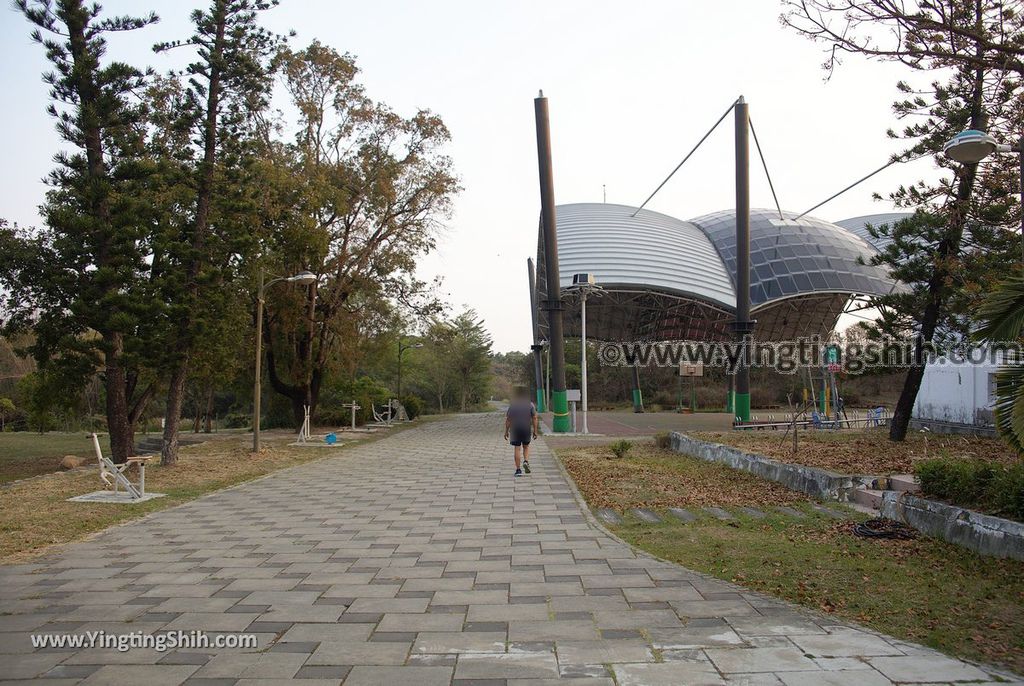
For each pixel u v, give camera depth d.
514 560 6.50
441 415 51.19
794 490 10.23
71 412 22.73
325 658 4.11
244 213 16.52
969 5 7.05
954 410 17.12
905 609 4.91
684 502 9.59
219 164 16.03
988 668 3.85
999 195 11.74
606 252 32.88
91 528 8.36
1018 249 12.42
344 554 6.86
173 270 14.66
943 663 3.93
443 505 9.74
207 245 15.59
